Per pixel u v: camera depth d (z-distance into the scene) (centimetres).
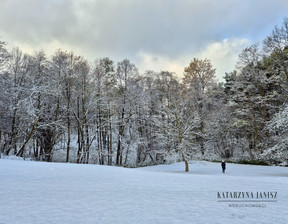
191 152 2231
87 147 2781
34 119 2380
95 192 765
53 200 637
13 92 2292
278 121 1902
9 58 2338
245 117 2991
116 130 3162
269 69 2530
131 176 1268
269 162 2519
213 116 3181
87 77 2688
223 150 3338
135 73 3136
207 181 1091
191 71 3381
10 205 572
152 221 455
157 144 3116
